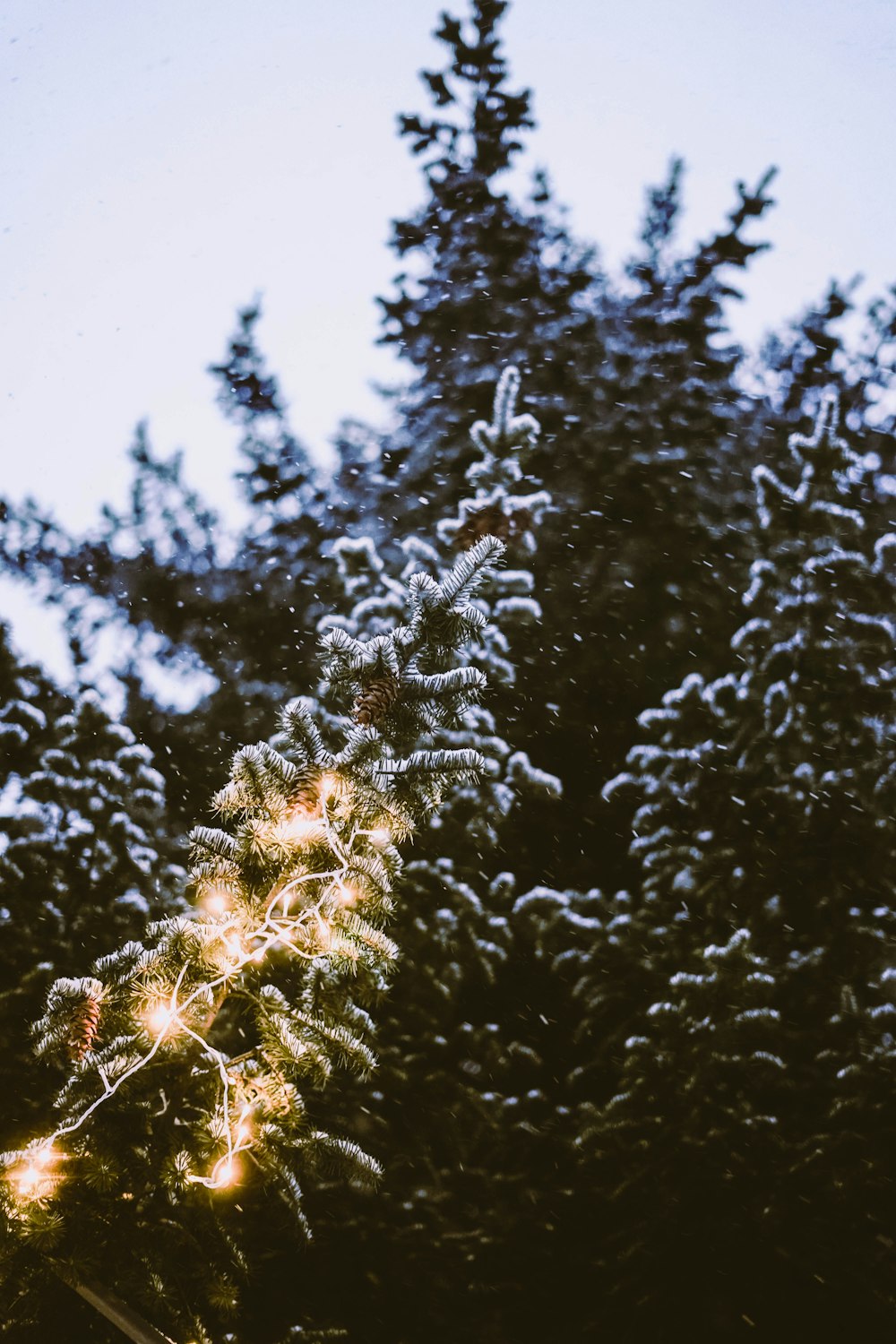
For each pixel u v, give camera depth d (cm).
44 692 336
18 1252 201
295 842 201
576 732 342
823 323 412
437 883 298
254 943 206
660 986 299
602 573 361
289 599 374
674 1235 288
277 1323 279
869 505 346
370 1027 214
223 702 356
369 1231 289
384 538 395
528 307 430
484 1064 297
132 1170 200
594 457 382
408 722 208
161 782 305
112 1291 206
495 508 317
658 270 430
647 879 305
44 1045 203
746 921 301
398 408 434
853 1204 285
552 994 307
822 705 305
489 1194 291
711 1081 289
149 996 201
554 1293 289
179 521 380
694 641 352
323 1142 210
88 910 287
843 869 303
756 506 350
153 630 367
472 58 434
